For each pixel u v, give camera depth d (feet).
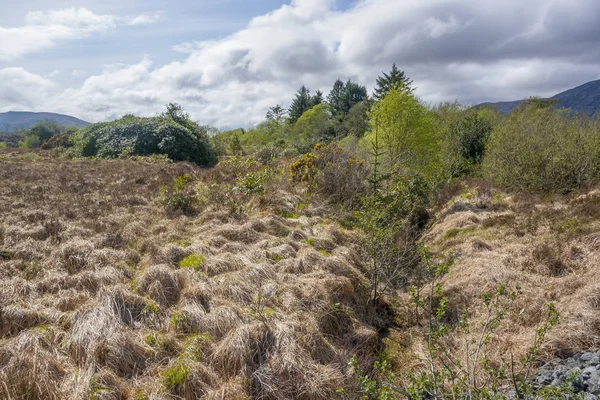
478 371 11.32
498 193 31.50
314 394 10.50
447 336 13.97
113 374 9.91
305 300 14.76
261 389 10.41
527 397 8.71
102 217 21.59
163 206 25.03
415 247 21.11
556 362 11.02
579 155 29.30
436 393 8.41
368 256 19.45
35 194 25.90
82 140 59.93
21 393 8.72
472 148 48.83
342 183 30.01
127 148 53.67
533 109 65.82
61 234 18.37
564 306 13.70
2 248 16.49
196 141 59.57
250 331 11.76
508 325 13.55
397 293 18.58
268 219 22.35
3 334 10.90
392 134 42.27
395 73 103.45
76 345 10.66
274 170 34.73
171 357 10.93
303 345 12.12
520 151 32.42
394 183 27.66
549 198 26.53
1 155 50.49
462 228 24.58
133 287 14.25
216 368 10.93
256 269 15.99
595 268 15.76
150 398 9.32
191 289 13.83
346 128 98.94
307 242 20.67
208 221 22.53
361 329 14.67
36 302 12.75
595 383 9.52
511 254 19.13
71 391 9.20
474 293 16.31
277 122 131.75
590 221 20.42
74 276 14.33
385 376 12.30
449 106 65.10
